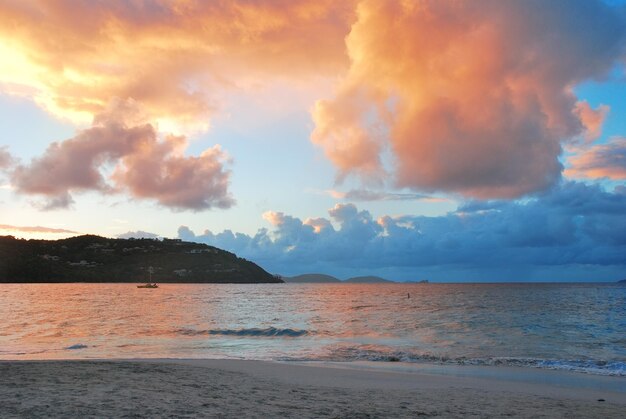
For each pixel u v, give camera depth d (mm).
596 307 76062
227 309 73750
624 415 10258
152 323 45750
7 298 107125
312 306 82812
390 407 10039
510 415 9742
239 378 13953
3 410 7918
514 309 70438
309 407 9539
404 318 53719
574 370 19625
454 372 18562
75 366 14875
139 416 7824
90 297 116875
